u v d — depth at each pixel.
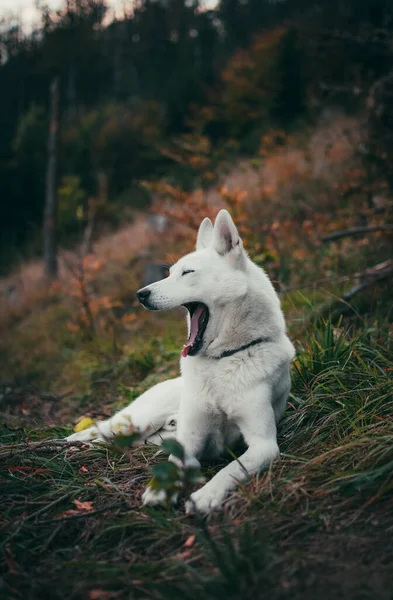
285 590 2.33
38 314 13.31
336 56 10.20
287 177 12.27
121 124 25.00
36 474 3.63
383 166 8.28
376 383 3.97
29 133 27.94
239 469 3.28
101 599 2.41
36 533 3.01
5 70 37.84
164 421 4.39
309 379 4.50
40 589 2.50
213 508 3.04
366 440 3.29
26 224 26.20
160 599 2.37
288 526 2.82
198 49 35.94
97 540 2.94
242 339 3.72
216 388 3.63
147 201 18.91
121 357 7.85
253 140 18.20
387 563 2.46
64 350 10.01
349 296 6.02
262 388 3.61
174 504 3.21
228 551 2.58
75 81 38.19
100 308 9.98
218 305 3.75
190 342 3.81
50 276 15.62
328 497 3.01
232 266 3.85
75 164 25.14
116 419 4.51
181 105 24.03
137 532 2.95
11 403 7.45
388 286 6.22
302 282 7.68
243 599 2.31
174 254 11.74
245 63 19.98
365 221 8.37
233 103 19.34
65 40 35.75
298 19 13.41
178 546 2.83
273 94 19.00
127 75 39.50
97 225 18.02
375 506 2.89
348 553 2.57
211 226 4.46
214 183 12.98
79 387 7.78
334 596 2.28
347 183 8.91
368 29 9.91
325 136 13.47
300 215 10.66
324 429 3.76
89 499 3.36
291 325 5.99
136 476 3.59
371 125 8.60
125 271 12.39
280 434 3.99
